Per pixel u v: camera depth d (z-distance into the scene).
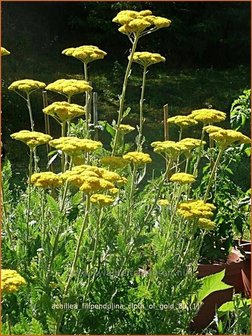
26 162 2.94
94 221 1.30
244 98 1.96
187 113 4.05
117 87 4.40
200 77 4.87
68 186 1.29
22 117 3.59
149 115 3.92
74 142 1.24
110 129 1.63
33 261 1.31
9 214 1.48
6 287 1.08
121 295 1.29
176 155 1.38
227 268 1.68
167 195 1.54
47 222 1.33
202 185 1.80
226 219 1.76
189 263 1.37
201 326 1.66
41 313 1.24
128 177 1.42
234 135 1.37
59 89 1.40
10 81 4.21
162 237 1.36
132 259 1.33
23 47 4.76
